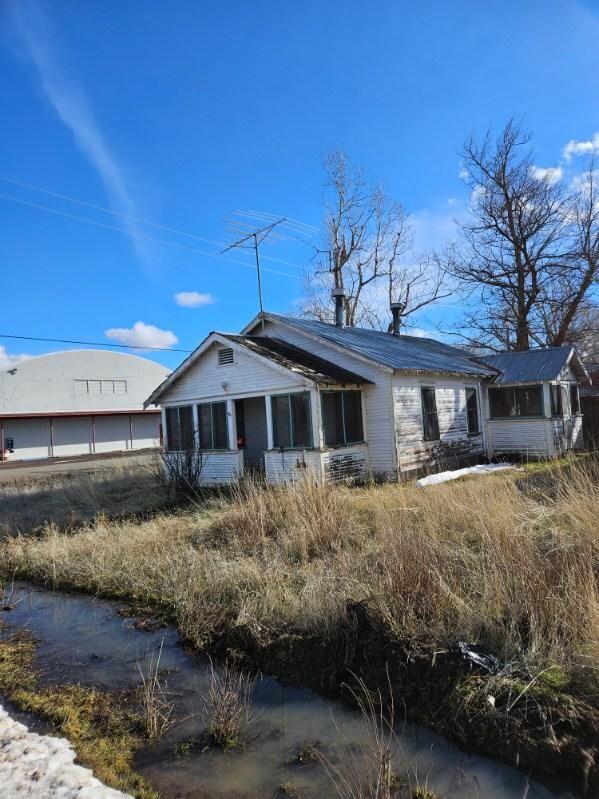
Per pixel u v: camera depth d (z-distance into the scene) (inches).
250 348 576.7
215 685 178.1
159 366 1764.3
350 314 1381.6
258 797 124.5
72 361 1552.7
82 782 128.2
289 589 229.6
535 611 174.1
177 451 636.7
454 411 682.8
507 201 1147.3
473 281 1195.3
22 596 289.4
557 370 716.7
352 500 373.7
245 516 342.6
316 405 525.0
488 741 136.6
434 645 167.8
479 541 255.9
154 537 348.5
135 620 239.0
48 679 189.0
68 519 454.0
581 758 124.3
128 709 165.5
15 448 1400.1
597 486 296.7
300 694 171.3
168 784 129.6
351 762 135.3
